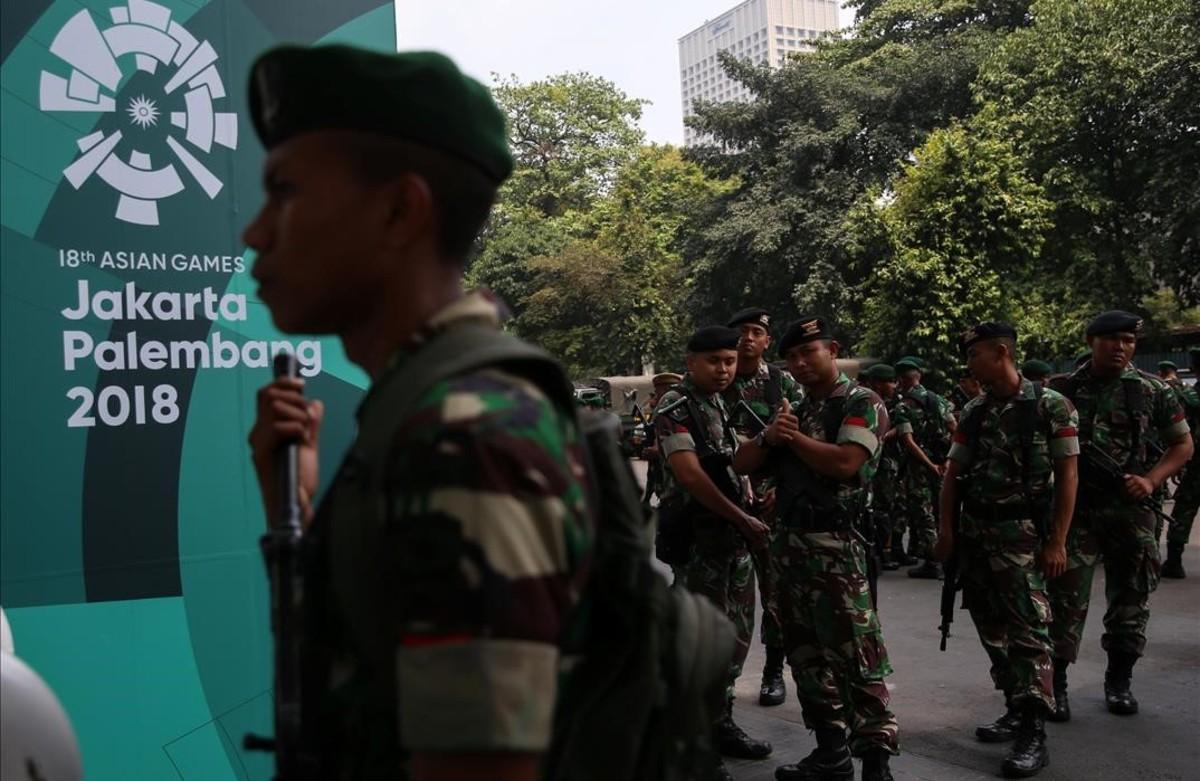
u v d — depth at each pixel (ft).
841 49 103.86
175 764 8.32
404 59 3.36
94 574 8.11
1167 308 86.33
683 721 3.70
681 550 14.57
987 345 14.05
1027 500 13.91
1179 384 27.02
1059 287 70.13
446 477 2.82
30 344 7.90
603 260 115.03
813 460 12.78
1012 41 77.56
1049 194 72.79
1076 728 15.46
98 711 8.07
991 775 13.73
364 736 3.14
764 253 87.30
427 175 3.36
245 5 8.82
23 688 4.91
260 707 8.70
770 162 92.12
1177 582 26.09
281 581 3.39
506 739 2.68
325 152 3.35
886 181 85.97
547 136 163.84
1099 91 70.33
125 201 8.31
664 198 128.06
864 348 64.80
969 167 61.72
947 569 14.78
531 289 125.70
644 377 79.87
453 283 3.53
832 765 13.34
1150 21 69.15
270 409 4.14
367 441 3.13
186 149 8.57
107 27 8.25
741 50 564.71
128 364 8.30
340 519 3.14
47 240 7.99
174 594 8.40
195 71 8.61
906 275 61.00
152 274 8.42
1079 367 17.42
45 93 8.01
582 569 3.05
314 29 9.05
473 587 2.74
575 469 3.12
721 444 14.51
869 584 12.98
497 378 3.08
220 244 8.71
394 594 2.97
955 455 14.56
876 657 12.67
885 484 29.12
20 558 7.83
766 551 13.94
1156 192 70.54
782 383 17.06
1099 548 16.10
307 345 9.08
